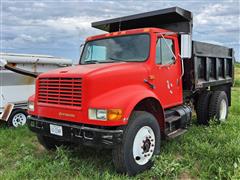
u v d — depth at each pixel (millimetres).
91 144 4250
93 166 4773
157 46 5445
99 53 5910
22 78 8430
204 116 7480
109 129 4238
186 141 5922
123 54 5531
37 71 8859
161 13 6227
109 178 4238
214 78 7984
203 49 7156
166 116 5598
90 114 4270
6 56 8000
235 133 6215
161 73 5477
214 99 7457
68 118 4496
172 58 5883
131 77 4828
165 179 4273
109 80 4500
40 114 4930
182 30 6750
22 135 6949
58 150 5152
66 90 4543
